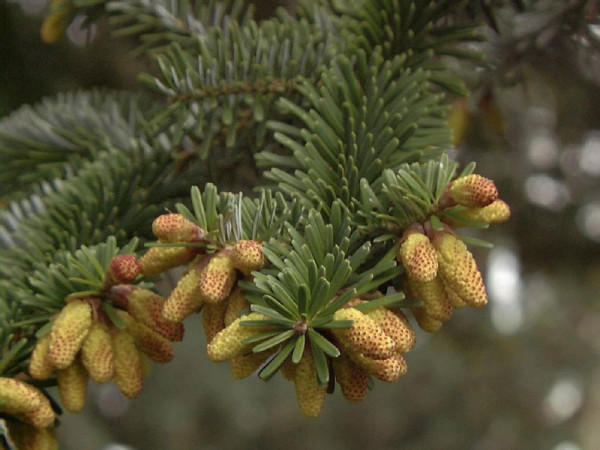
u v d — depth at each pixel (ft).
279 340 1.06
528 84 1.79
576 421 3.79
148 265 1.14
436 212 1.13
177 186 1.41
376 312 1.09
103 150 1.57
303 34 1.43
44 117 1.63
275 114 1.42
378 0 1.39
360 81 1.35
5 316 1.21
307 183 1.23
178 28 1.52
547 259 3.10
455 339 3.79
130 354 1.17
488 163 2.76
